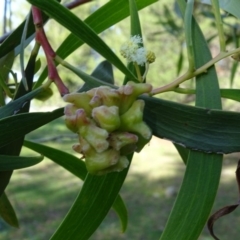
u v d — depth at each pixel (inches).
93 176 9.0
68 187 73.0
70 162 12.4
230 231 52.4
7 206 12.0
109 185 9.0
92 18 10.9
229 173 72.8
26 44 10.6
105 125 6.9
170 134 7.9
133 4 9.1
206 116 7.8
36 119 7.9
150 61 8.5
